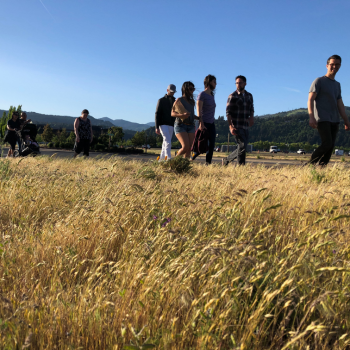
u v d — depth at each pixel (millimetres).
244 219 2891
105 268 2139
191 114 8734
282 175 5645
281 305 1608
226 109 8758
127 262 2139
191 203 3289
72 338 1435
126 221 2775
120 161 8281
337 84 7137
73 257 2150
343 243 2293
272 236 2617
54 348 1409
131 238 2498
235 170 7148
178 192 3828
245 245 1832
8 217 3270
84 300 1634
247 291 1605
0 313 1564
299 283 1571
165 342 1353
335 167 6203
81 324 1518
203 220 2668
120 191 3699
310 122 7152
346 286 1646
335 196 3811
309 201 3504
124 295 1700
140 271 1900
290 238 2506
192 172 6828
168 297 1677
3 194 3830
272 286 1621
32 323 1493
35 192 3939
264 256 2004
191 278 1734
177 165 6730
